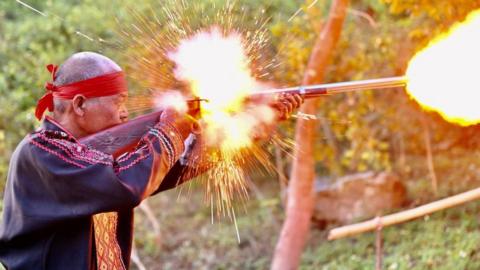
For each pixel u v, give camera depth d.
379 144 7.43
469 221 7.04
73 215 2.29
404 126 7.86
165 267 7.71
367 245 7.27
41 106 2.49
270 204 8.56
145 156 2.32
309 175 5.60
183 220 8.86
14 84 8.20
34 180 2.37
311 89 2.65
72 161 2.31
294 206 5.68
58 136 2.38
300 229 5.68
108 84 2.41
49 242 2.38
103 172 2.26
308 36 6.17
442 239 6.87
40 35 8.70
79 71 2.40
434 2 5.27
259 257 7.72
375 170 8.38
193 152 2.62
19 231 2.37
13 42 8.84
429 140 8.24
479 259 6.35
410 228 7.34
